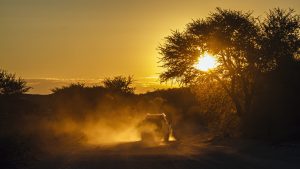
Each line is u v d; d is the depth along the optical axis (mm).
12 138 31344
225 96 54406
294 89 40906
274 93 41688
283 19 50969
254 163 25781
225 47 51156
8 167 26312
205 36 52906
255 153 31234
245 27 51656
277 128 40844
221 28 52156
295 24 50781
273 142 36594
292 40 50031
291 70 42000
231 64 51719
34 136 38906
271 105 41688
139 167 25375
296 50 49531
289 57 45656
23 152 30016
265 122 41875
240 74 50031
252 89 48188
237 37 51250
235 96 51312
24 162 27875
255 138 42500
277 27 50688
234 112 53125
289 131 37844
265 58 48844
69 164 27172
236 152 32375
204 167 24562
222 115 54562
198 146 39062
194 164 25922
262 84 45719
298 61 44000
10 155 27688
